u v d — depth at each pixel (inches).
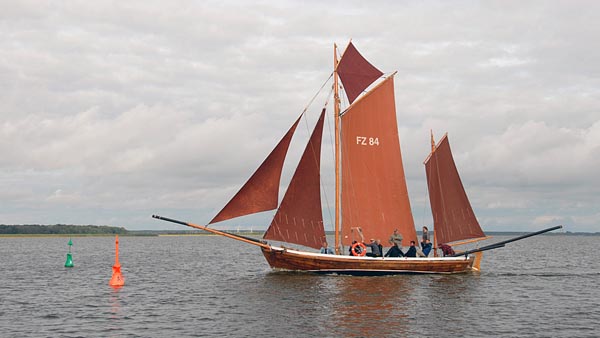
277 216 1743.4
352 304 1302.9
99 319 1168.8
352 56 1796.3
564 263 2915.8
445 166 1958.7
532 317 1185.4
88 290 1632.6
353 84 1790.1
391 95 1824.6
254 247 6023.6
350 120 1787.6
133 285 1753.2
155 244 7406.5
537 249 5329.7
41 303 1379.2
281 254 1766.7
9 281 1894.7
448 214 1953.7
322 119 1742.1
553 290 1598.2
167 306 1318.9
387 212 1811.0
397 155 1825.8
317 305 1291.8
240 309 1261.1
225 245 6850.4
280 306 1284.4
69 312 1251.8
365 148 1800.0
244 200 1706.4
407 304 1310.3
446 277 1790.1
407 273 1779.0
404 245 1834.4
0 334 1032.8
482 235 1980.8
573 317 1188.5
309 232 1752.0
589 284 1758.1
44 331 1056.8
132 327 1088.8
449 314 1204.5
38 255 3794.3
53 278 1998.0
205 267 2527.1
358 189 1791.3
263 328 1070.4
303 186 1745.8
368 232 1793.8
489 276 1941.4
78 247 5728.3
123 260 3112.7
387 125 1820.9
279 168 1711.4
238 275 2064.5
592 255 3934.5
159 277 2023.9
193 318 1169.4
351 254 1754.4
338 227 1764.3
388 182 1815.9
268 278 1750.7
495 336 1014.4
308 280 1662.2
